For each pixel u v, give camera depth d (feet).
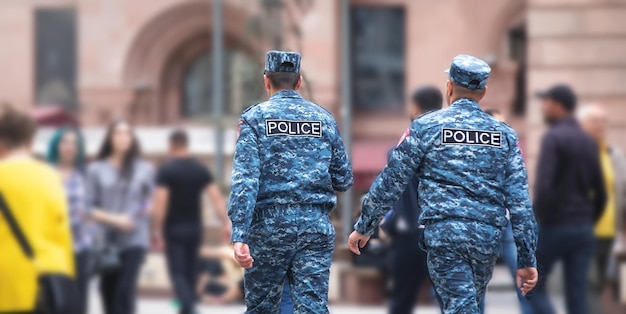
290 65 39.42
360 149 162.50
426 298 77.25
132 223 60.44
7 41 175.01
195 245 66.39
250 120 38.50
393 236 55.26
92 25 169.89
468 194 37.27
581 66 135.44
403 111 166.40
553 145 55.42
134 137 61.36
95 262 57.06
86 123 169.68
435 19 165.07
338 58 161.58
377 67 166.61
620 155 62.13
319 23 159.63
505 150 37.73
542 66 136.26
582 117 61.72
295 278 38.78
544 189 55.16
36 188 38.78
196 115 171.63
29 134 39.63
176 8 168.25
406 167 37.73
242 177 37.76
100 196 60.75
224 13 164.04
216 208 67.15
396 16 166.71
